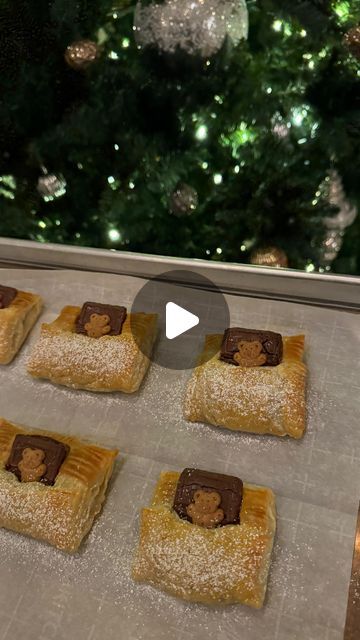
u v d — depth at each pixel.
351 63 0.43
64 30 0.45
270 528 0.32
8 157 0.49
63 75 0.46
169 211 0.49
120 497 0.35
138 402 0.40
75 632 0.31
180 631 0.30
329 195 0.46
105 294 0.46
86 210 0.51
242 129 0.46
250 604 0.30
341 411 0.37
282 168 0.46
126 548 0.33
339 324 0.42
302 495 0.34
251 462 0.36
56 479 0.35
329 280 0.42
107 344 0.40
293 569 0.31
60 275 0.47
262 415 0.36
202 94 0.46
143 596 0.32
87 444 0.37
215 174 0.48
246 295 0.45
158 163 0.48
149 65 0.45
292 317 0.43
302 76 0.44
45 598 0.32
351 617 0.30
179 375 0.41
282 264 0.47
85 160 0.49
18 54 0.45
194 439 0.38
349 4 0.43
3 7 0.46
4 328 0.42
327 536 0.32
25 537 0.34
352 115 0.44
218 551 0.31
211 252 0.50
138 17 0.42
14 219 0.51
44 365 0.41
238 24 0.42
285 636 0.30
